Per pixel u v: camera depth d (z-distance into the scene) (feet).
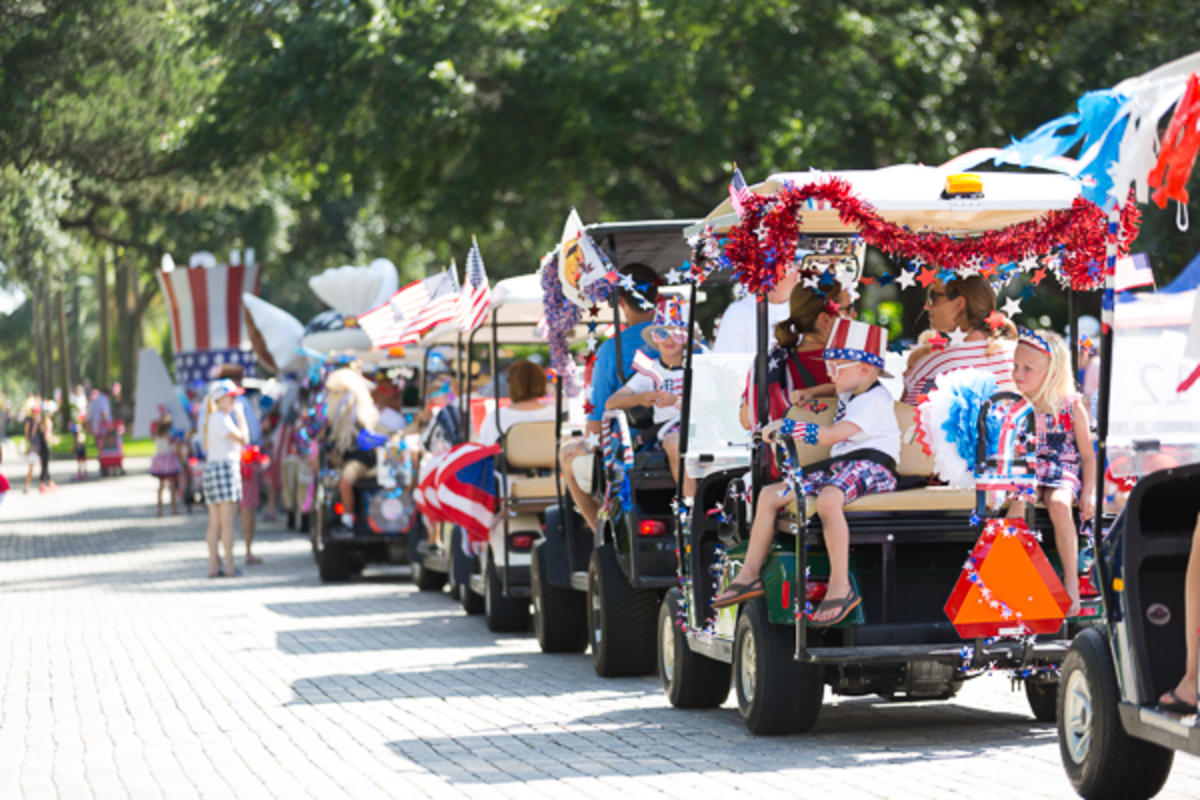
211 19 184.34
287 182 291.58
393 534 113.80
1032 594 47.73
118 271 418.51
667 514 65.67
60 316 491.31
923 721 55.72
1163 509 37.99
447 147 203.62
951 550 51.16
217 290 207.62
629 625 67.67
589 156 197.26
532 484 83.35
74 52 167.94
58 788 46.29
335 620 92.58
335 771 48.19
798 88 182.39
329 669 71.92
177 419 201.67
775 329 52.37
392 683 67.36
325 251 325.01
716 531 57.11
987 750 49.14
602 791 44.19
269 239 308.19
